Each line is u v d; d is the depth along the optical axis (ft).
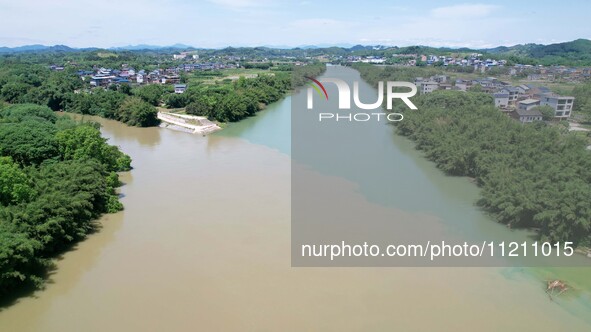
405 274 110.73
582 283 106.93
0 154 159.43
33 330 90.63
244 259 117.91
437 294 102.32
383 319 93.56
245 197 162.09
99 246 125.29
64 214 121.60
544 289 104.42
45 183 130.31
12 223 107.96
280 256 119.44
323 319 93.66
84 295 102.27
